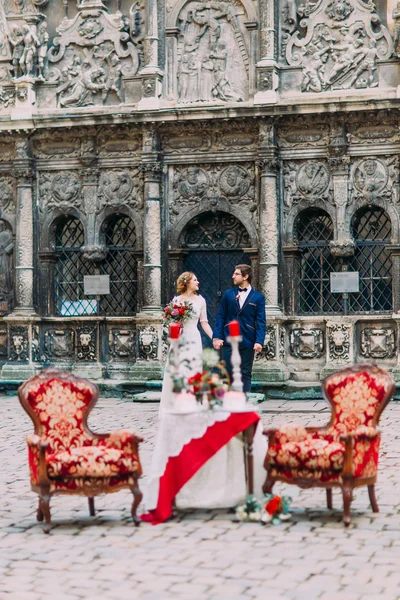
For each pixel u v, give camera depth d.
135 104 24.59
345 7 23.58
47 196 25.45
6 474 14.59
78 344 25.12
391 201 23.33
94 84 25.00
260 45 23.81
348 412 12.05
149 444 16.73
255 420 11.94
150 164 24.38
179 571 9.63
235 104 23.89
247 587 9.12
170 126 24.25
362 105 22.98
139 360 24.38
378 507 12.09
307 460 11.38
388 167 23.38
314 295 24.03
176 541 10.75
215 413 11.92
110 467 11.40
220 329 18.95
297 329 23.81
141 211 24.77
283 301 23.92
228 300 18.94
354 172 23.56
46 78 25.34
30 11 25.50
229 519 11.67
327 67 23.69
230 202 24.23
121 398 24.30
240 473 12.10
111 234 25.33
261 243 23.80
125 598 8.87
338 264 23.88
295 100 23.61
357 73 23.48
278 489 13.28
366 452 11.49
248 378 18.94
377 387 11.91
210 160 24.30
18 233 25.38
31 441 11.52
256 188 24.06
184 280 16.66
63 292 25.64
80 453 11.47
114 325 25.02
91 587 9.20
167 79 24.48
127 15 25.02
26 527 11.52
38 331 25.27
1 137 25.34
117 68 24.84
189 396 12.09
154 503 11.66
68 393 12.13
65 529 11.38
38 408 11.97
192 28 24.41
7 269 25.80
